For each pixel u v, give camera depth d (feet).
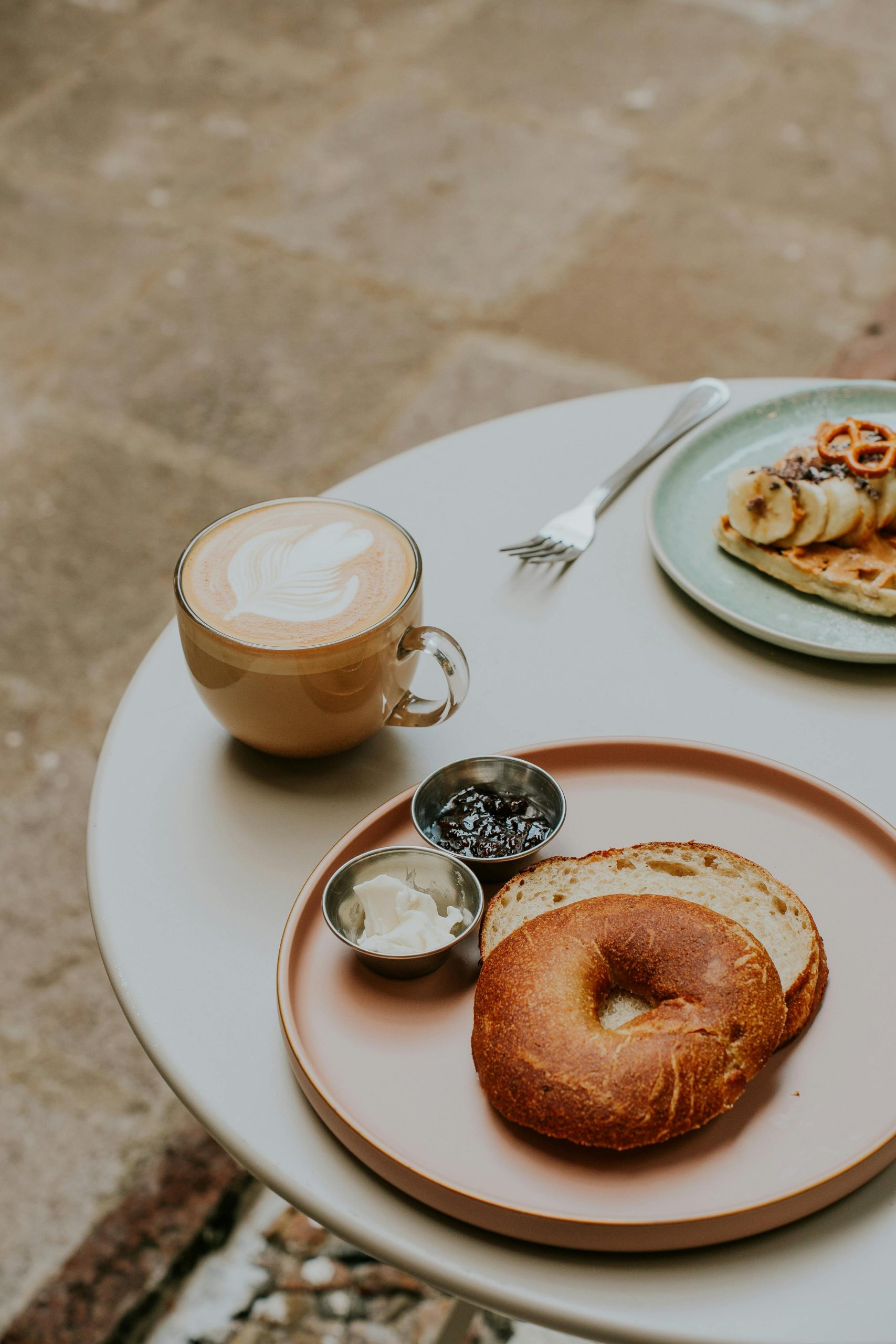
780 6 14.96
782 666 3.47
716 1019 2.33
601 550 3.89
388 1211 2.28
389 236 11.71
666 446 4.27
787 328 10.43
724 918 2.52
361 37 14.64
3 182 12.44
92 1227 5.49
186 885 2.95
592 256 11.34
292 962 2.65
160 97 13.64
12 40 14.58
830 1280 2.16
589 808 3.02
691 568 3.79
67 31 14.76
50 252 11.62
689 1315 2.11
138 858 3.01
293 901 2.91
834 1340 2.07
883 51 14.02
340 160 12.67
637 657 3.52
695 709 3.34
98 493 9.32
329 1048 2.53
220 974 2.75
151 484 9.39
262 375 10.30
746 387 4.59
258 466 9.52
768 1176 2.25
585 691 3.41
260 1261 5.33
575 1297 2.13
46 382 10.28
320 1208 2.30
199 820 3.11
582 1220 2.11
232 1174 5.63
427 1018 2.59
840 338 10.31
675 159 12.49
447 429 9.73
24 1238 5.47
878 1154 2.23
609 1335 2.10
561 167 12.47
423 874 2.80
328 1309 5.16
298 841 3.05
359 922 2.76
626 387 9.98
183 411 9.99
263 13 15.10
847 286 10.84
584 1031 2.31
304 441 9.71
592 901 2.60
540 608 3.69
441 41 14.49
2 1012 6.33
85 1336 5.14
